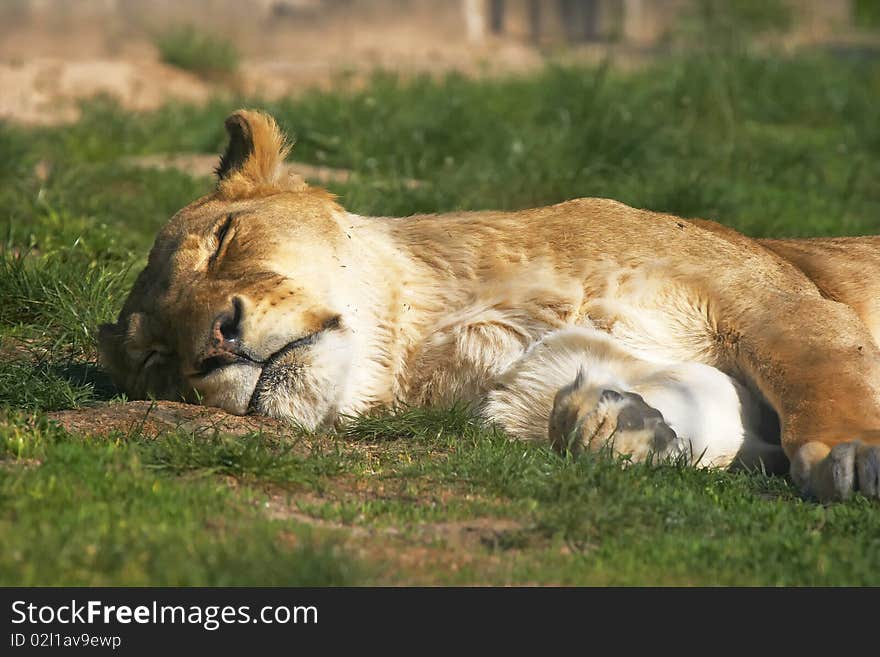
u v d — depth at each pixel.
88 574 6.54
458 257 10.68
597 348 9.94
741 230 17.33
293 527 7.45
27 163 19.75
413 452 9.66
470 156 20.73
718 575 7.22
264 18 42.19
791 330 9.64
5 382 10.66
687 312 10.16
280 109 23.27
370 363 10.29
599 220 10.75
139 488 7.86
